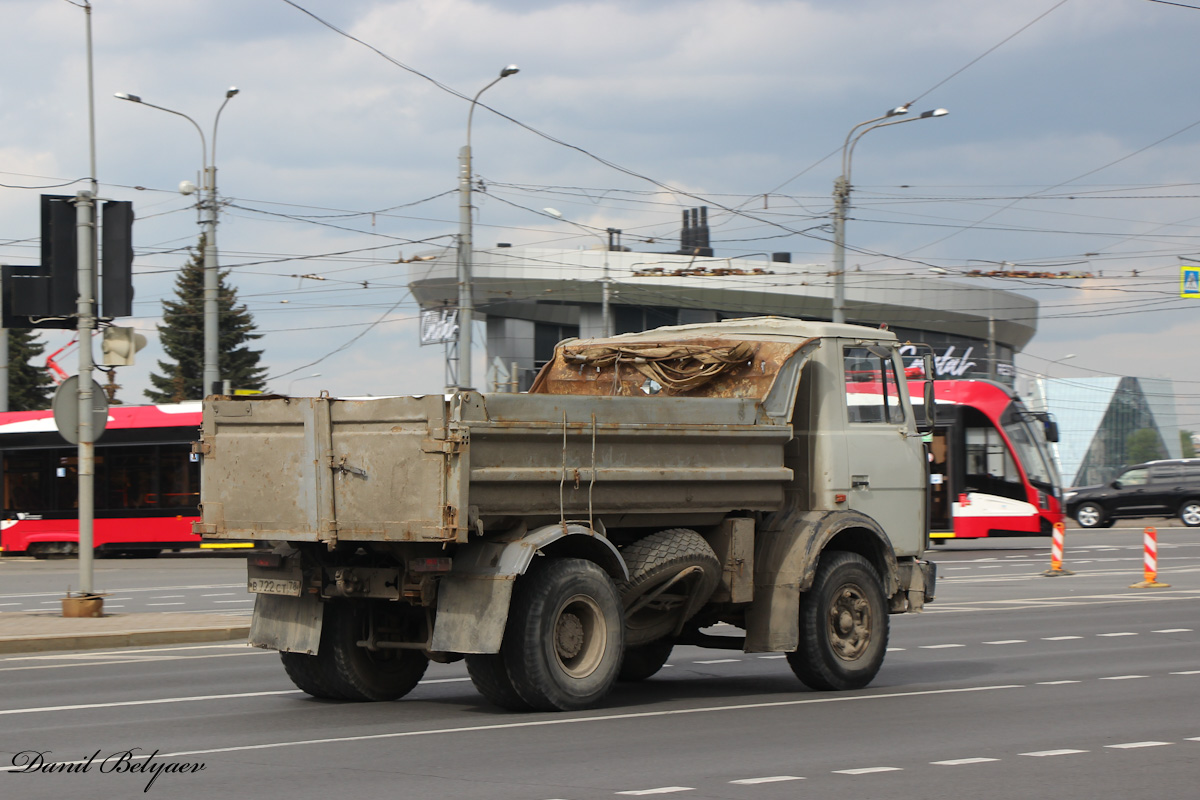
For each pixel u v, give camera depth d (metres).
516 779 8.80
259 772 9.07
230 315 89.19
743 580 13.05
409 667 13.09
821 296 87.38
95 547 40.22
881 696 13.09
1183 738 10.57
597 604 11.81
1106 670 15.37
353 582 11.98
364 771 9.09
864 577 13.77
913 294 91.88
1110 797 8.29
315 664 12.69
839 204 40.66
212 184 40.91
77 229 20.70
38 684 14.34
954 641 18.78
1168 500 54.34
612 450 11.93
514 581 11.44
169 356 89.44
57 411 20.72
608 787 8.52
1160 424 149.00
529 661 11.38
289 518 11.93
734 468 12.93
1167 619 22.00
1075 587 29.14
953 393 40.56
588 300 85.69
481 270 83.00
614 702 12.67
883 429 14.46
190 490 39.88
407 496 11.12
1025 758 9.64
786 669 15.86
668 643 14.41
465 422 10.88
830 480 13.80
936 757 9.67
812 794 8.33
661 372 14.19
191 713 12.07
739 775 8.95
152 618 20.53
